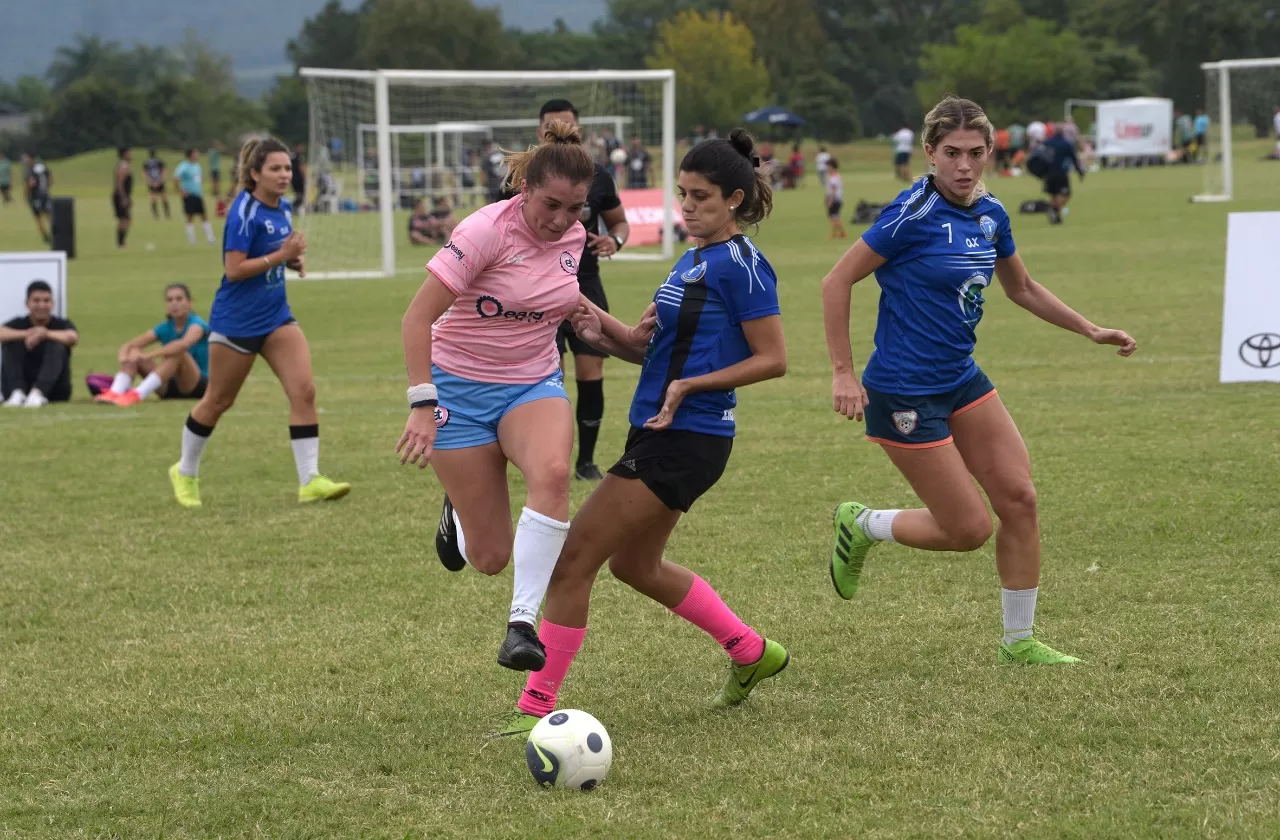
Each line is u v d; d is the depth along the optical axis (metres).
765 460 20.52
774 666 10.94
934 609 13.23
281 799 9.40
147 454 23.30
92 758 10.33
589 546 10.29
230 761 10.20
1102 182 102.19
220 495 19.95
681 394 10.04
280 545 16.92
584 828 8.70
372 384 31.03
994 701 10.62
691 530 16.61
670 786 9.39
